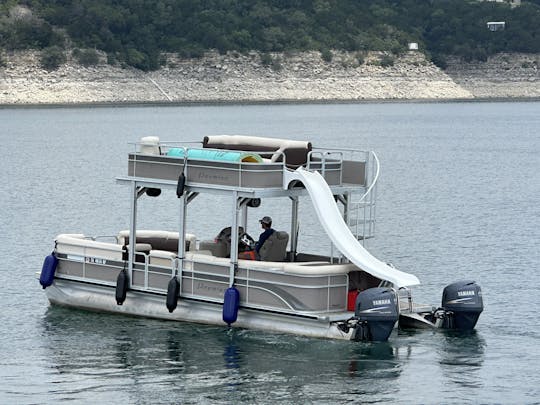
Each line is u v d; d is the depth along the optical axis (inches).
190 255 2081.7
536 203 4471.0
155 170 2102.6
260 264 1989.4
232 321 1995.6
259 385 1749.5
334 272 1961.1
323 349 1918.1
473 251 3112.7
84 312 2215.8
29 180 5467.5
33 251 3090.6
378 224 3700.8
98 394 1721.2
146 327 2078.0
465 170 6264.8
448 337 2022.6
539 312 2274.9
